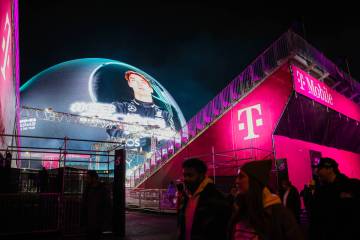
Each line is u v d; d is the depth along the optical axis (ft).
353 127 82.28
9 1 40.42
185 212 11.43
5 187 36.42
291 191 27.96
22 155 119.65
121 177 40.68
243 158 61.16
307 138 64.54
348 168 78.07
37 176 40.78
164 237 36.22
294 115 59.47
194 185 11.44
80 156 122.72
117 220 38.91
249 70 67.56
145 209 70.59
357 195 13.30
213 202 10.55
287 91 58.23
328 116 69.51
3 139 44.19
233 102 68.28
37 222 35.42
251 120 63.00
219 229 10.25
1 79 37.11
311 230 14.60
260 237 8.67
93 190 26.78
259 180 9.05
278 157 56.34
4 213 33.73
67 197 38.14
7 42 41.32
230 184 61.46
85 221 26.50
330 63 72.79
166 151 83.51
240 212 9.55
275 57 62.23
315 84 65.77
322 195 14.19
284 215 8.66
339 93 78.28
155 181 83.30
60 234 36.37
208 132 72.08
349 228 13.08
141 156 121.29
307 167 60.44
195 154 73.82
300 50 61.11
